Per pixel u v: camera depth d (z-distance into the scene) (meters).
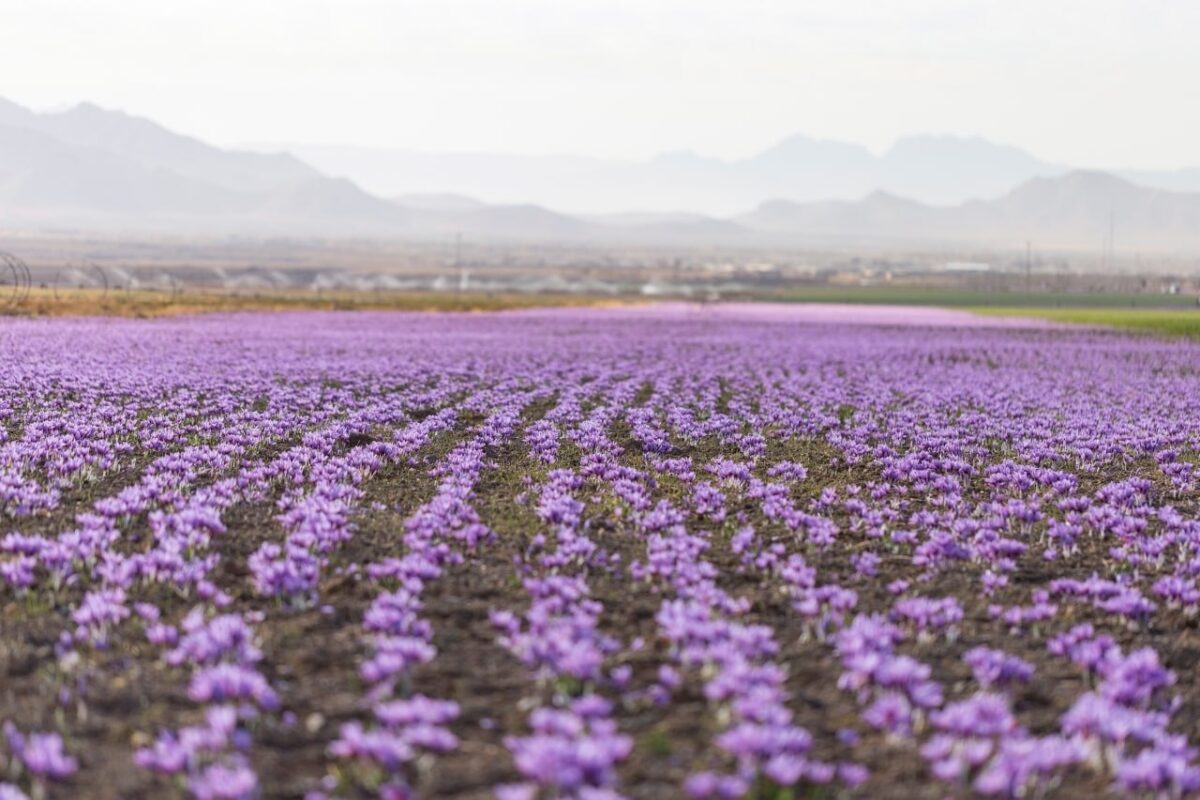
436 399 29.05
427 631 10.00
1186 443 24.67
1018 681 9.69
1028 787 7.71
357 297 131.75
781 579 12.66
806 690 9.31
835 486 18.86
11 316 65.06
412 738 7.52
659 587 12.13
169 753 7.48
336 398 28.75
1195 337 69.38
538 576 12.36
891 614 11.31
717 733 8.35
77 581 11.67
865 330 76.12
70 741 8.00
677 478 19.19
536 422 24.72
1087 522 16.05
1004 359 49.69
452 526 14.27
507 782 7.56
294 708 8.70
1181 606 12.09
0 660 9.39
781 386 36.47
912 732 8.47
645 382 37.22
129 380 29.77
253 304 98.62
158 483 15.56
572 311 106.44
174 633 9.72
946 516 16.36
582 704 7.98
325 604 11.21
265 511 15.20
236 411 25.66
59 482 16.22
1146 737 8.17
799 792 7.48
